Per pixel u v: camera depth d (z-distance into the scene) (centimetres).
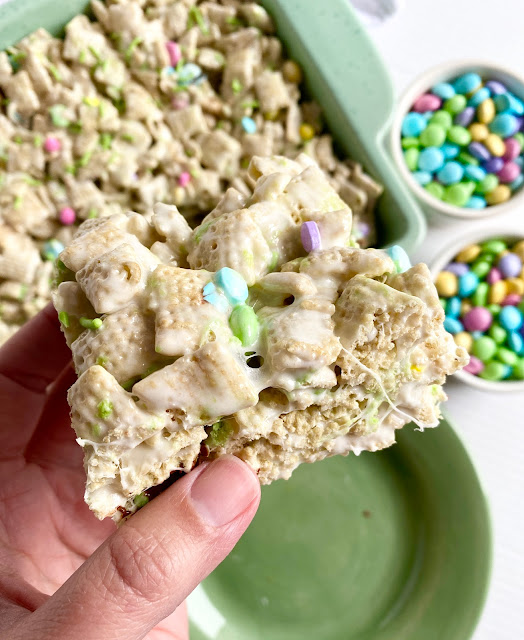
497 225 35
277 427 17
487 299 34
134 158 33
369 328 15
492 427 34
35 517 25
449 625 28
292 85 34
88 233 17
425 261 36
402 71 38
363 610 30
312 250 17
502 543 32
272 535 31
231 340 15
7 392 26
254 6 33
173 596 15
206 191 33
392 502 31
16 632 15
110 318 15
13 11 31
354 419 17
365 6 37
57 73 32
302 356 15
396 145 34
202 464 17
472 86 35
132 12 32
